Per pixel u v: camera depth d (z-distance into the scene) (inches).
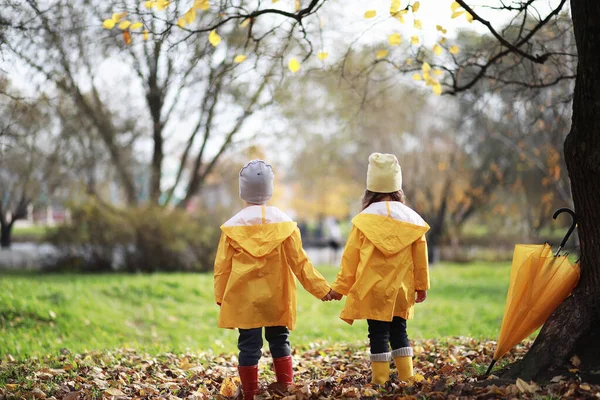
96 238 699.4
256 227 169.8
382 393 157.8
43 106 447.8
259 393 168.6
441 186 1077.8
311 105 753.6
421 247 170.4
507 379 157.6
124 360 247.9
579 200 163.9
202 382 204.2
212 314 455.2
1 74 272.8
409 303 167.8
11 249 1152.2
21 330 352.2
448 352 234.7
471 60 290.7
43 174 812.6
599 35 156.2
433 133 997.8
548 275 163.2
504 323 165.9
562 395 142.0
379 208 171.8
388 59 287.6
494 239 1065.5
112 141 713.0
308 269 170.1
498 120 701.3
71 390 191.5
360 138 986.7
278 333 174.4
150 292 496.1
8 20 257.9
